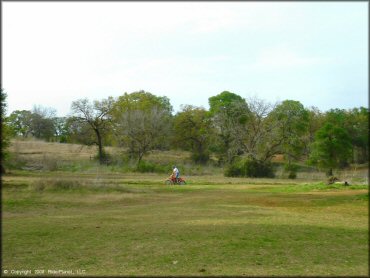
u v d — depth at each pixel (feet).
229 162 180.24
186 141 252.01
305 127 181.27
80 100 203.62
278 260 28.76
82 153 215.31
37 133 305.32
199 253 30.60
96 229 40.11
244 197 73.82
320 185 92.17
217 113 205.46
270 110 179.83
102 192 73.56
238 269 26.55
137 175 143.95
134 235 37.06
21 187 75.15
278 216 49.29
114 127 218.18
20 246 33.12
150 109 223.71
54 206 57.77
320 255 30.17
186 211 54.13
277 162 204.54
